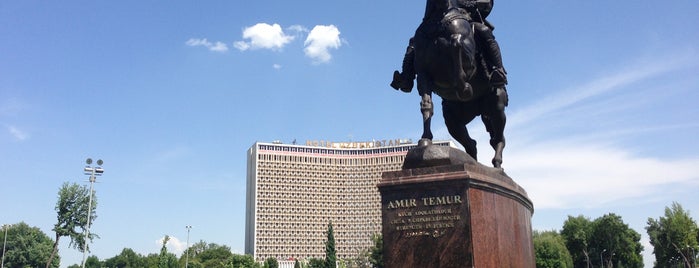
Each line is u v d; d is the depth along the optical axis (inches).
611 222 3193.9
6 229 3184.1
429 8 336.2
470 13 354.0
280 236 4881.9
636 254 3225.9
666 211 3154.5
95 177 1679.4
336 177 5078.7
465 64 320.5
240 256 4234.7
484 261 273.0
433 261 273.0
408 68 358.0
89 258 4980.3
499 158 361.4
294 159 5064.0
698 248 3009.4
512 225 316.2
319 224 4968.0
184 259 4451.3
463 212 273.0
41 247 3371.1
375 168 5029.5
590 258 3225.9
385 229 289.0
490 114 370.0
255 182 4970.5
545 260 2827.3
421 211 282.4
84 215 2188.7
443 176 280.5
